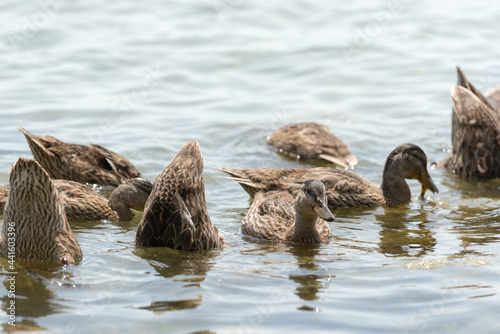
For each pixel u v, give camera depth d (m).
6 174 16.64
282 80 24.48
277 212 14.38
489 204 16.05
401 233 14.01
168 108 22.06
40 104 21.72
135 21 29.16
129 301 10.23
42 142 17.00
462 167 18.33
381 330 9.44
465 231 14.00
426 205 16.23
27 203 11.20
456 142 18.59
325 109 22.33
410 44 27.47
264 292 10.66
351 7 31.38
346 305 10.21
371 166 18.62
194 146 12.79
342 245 13.23
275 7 31.16
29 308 9.94
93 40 27.03
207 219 12.72
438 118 21.69
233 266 11.78
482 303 10.20
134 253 12.18
